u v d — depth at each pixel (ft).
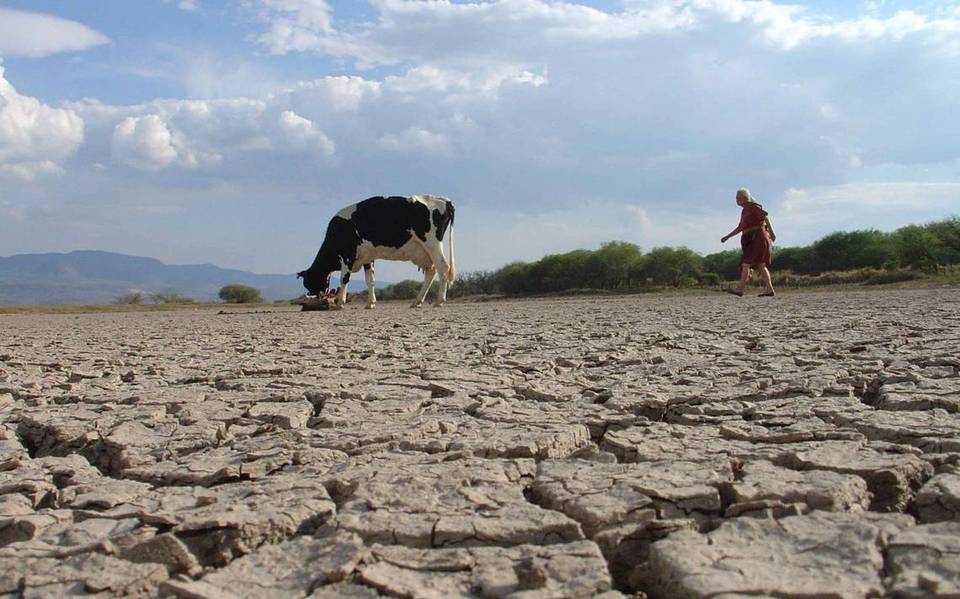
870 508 8.30
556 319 40.40
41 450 12.72
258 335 34.71
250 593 6.12
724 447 10.21
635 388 15.33
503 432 11.66
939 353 18.62
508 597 5.86
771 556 6.34
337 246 60.85
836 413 12.09
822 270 135.74
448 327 36.17
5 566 6.89
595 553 6.70
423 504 8.05
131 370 21.15
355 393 15.96
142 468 10.37
